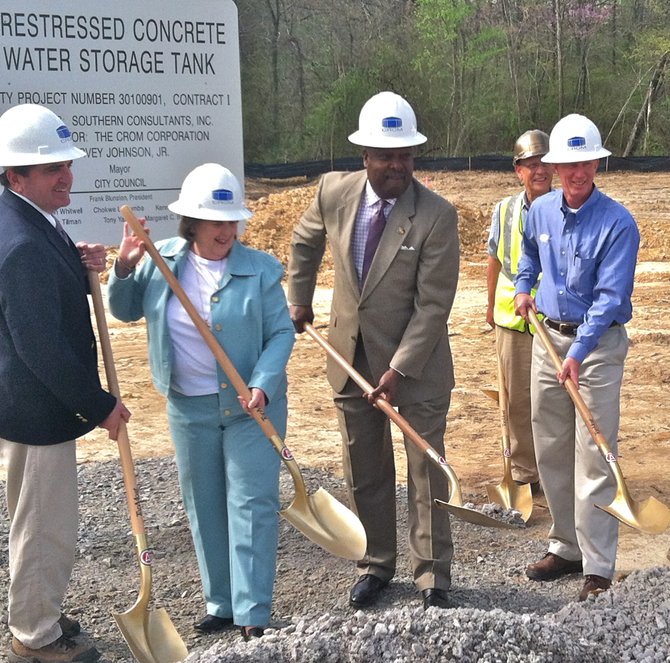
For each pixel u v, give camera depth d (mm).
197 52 5477
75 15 5125
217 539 4328
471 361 10648
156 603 4742
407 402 4516
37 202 3834
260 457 4141
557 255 4699
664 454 7527
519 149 5883
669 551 5000
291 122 34906
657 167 29438
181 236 4137
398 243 4418
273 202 17938
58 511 3916
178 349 4137
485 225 18203
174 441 4273
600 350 4590
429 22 34844
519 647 3508
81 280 3959
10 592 3969
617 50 38750
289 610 4676
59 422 3861
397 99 4371
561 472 4938
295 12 35844
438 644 3486
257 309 4121
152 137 5398
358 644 3502
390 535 4812
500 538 5656
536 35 37469
